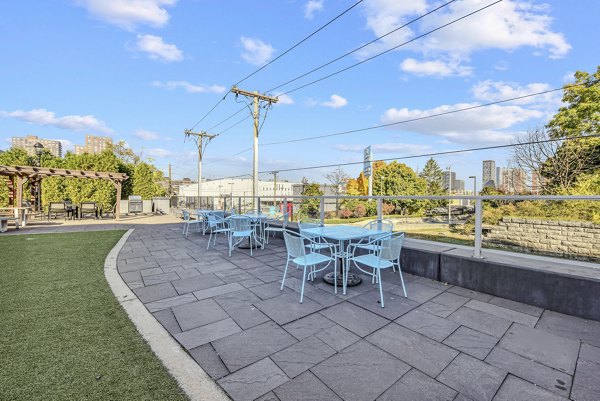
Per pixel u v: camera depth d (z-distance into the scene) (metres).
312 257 3.24
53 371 1.73
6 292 3.11
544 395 1.55
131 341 2.11
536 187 14.41
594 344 2.08
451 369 1.78
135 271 4.04
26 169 10.29
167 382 1.65
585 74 14.07
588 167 12.23
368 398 1.53
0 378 1.66
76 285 3.36
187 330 2.30
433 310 2.68
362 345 2.07
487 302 2.86
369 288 3.30
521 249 8.12
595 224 7.25
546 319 2.48
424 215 9.56
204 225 8.06
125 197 19.64
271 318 2.53
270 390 1.59
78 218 12.64
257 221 6.44
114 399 1.50
